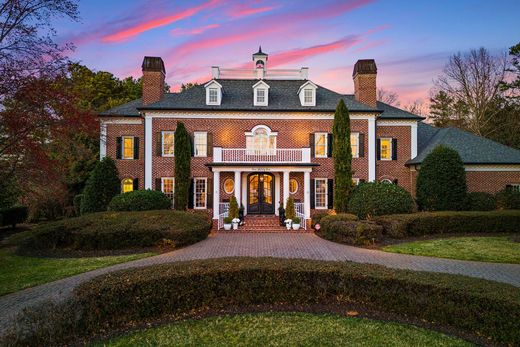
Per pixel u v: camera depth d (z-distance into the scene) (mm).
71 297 6105
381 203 18297
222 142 23578
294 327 6293
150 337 5949
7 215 22625
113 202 19328
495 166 22891
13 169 13211
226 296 7285
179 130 21625
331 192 23594
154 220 15625
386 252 13727
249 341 5781
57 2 12383
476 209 20062
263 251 14016
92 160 26891
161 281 6848
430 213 17266
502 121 38781
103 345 5648
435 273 7230
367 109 23719
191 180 23219
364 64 25219
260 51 28297
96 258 12750
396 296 6840
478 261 11969
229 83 26719
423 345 5598
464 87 40594
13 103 11719
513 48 38031
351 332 6070
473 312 5977
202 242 16094
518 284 9273
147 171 23234
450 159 19562
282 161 22062
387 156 24938
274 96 25250
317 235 18219
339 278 7328
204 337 5938
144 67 24141
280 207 21031
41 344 5277
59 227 14406
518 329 5422
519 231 16797
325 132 23828
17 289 9211
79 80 13914
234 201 20406
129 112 24203
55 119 12531
